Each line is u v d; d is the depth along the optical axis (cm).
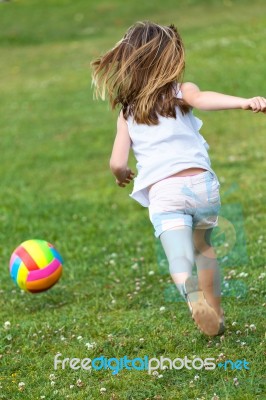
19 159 2216
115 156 791
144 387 739
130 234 1389
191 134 775
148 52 783
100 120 2581
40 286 1030
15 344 891
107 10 4909
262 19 3662
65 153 2220
